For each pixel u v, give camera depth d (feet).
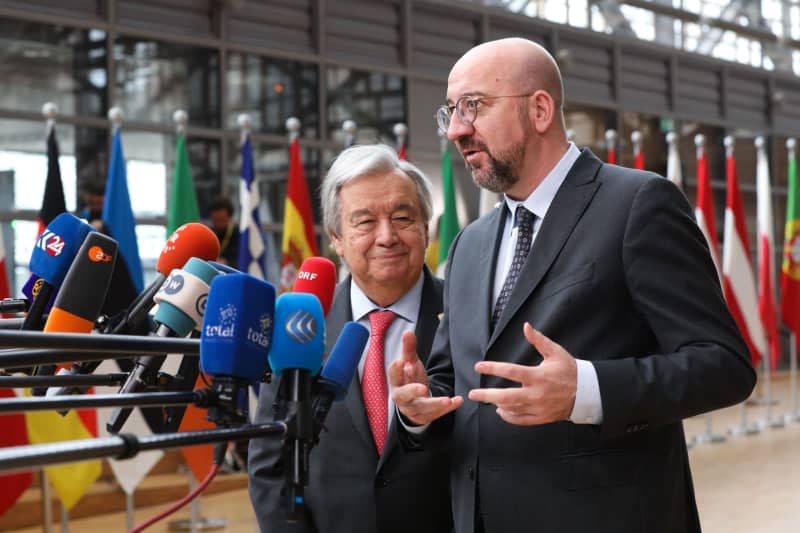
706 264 7.25
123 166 21.99
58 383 5.18
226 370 4.99
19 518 23.99
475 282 7.97
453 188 28.48
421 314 8.99
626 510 7.04
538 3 42.83
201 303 5.67
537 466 7.21
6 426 18.81
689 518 7.61
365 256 8.77
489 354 7.45
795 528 21.98
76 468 20.10
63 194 20.85
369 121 36.88
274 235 34.19
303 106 35.14
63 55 29.30
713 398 6.80
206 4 32.83
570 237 7.40
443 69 39.34
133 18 30.99
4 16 28.14
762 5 53.31
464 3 39.99
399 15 38.11
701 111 50.24
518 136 7.52
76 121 29.43
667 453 7.30
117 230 21.68
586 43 44.91
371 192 8.75
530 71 7.54
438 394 7.93
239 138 33.32
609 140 32.63
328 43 35.96
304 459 5.40
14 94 28.32
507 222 8.04
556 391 6.46
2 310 6.19
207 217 32.45
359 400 8.59
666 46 48.29
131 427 19.56
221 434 4.64
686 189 49.11
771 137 53.98
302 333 5.44
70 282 5.42
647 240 7.14
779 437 35.94
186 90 32.14
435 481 8.44
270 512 8.41
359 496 8.38
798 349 55.52
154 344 4.76
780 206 54.49
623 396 6.53
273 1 34.65
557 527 7.10
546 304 7.33
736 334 7.05
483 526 7.50
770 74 53.83
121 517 25.09
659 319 7.00
